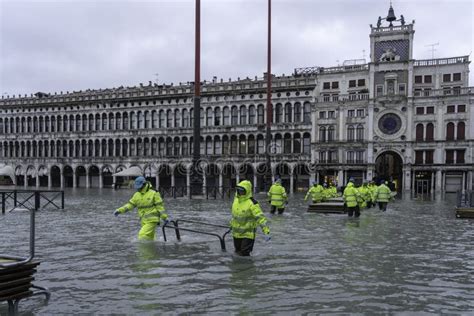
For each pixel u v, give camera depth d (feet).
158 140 242.37
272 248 39.58
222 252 36.99
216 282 27.32
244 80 234.79
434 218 70.28
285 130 218.79
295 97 218.79
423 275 29.81
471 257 36.17
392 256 36.35
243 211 34.91
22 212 75.56
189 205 93.56
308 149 217.15
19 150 275.59
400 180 214.69
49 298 24.02
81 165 258.16
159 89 243.19
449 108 195.42
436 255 36.96
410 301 23.95
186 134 235.61
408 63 200.95
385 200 85.20
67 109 263.49
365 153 206.28
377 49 209.26
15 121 277.03
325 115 212.84
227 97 229.86
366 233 50.42
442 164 195.42
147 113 246.27
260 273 29.84
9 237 45.91
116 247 39.27
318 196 90.74
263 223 33.88
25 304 22.95
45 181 273.13
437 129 197.06
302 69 238.68
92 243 41.57
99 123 256.93
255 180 222.07
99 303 23.15
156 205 42.60
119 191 192.24
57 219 64.18
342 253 37.47
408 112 200.03
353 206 69.72
